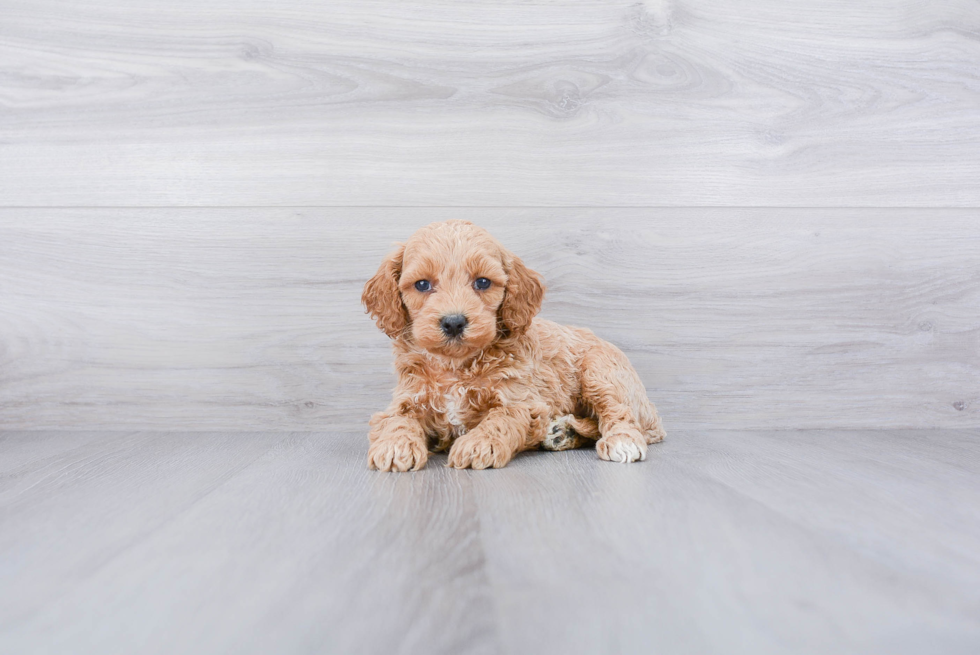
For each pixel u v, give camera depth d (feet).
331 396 6.72
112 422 6.74
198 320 6.73
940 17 6.92
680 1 6.82
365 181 6.74
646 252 6.78
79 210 6.73
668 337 6.79
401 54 6.77
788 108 6.86
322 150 6.73
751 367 6.80
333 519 3.45
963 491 4.04
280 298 6.73
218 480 4.40
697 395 6.79
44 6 6.73
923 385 6.83
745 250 6.81
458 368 5.16
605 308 6.77
